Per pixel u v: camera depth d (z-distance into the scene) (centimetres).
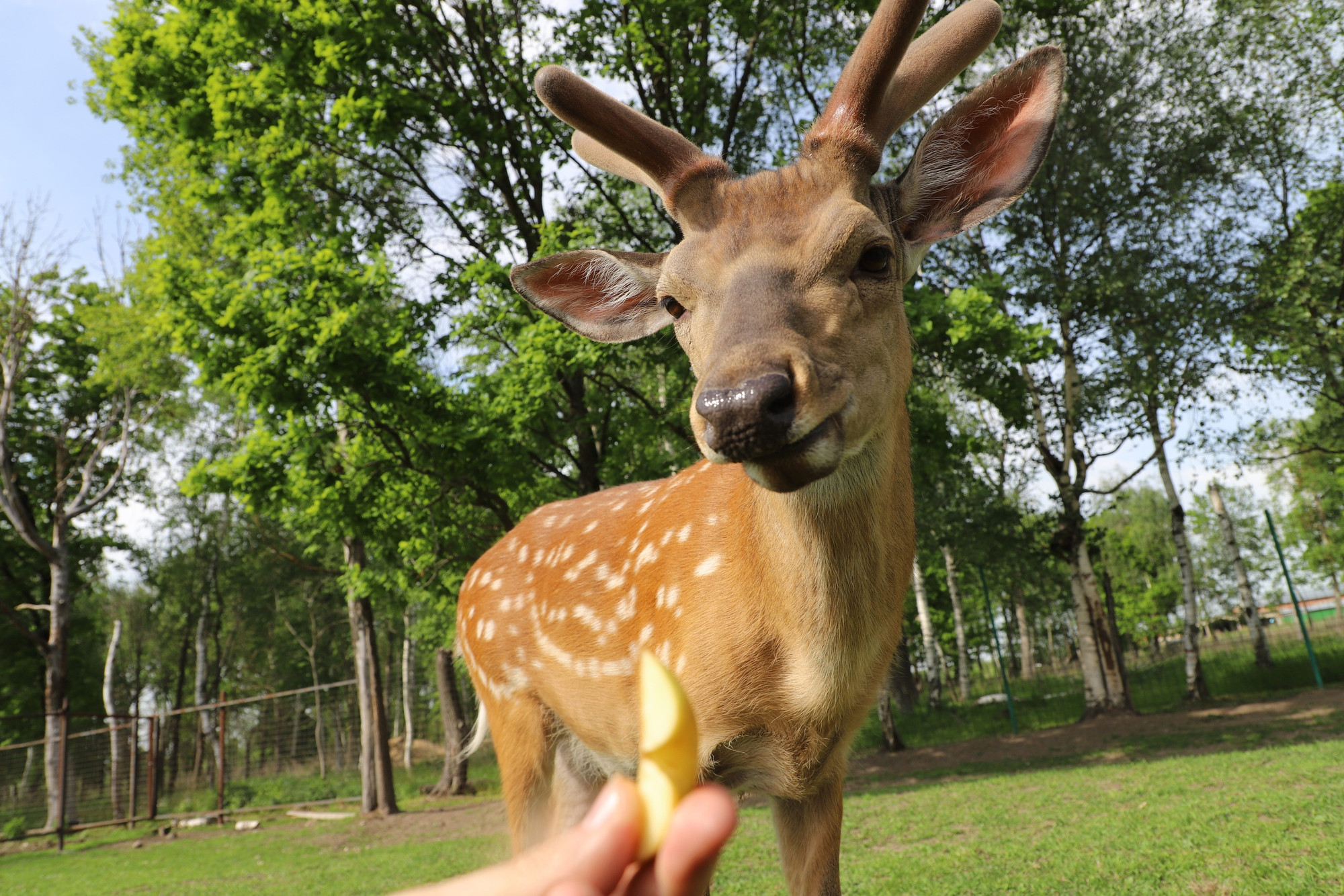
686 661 269
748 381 179
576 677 323
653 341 1006
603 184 1400
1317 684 1664
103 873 1021
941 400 1872
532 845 337
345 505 1152
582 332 318
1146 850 534
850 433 205
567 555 343
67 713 1516
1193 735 1234
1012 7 1432
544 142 1351
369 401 1113
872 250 214
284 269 1114
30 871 1114
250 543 3241
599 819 47
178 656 4031
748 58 1323
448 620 1764
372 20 1209
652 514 316
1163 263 1623
